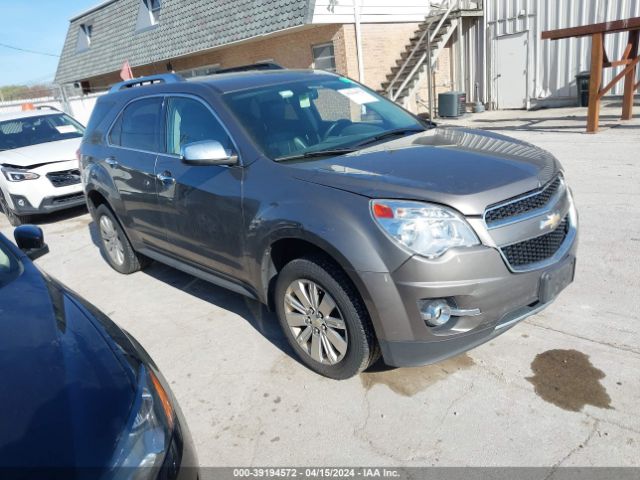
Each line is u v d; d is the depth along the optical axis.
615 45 12.32
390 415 2.79
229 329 3.92
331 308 2.94
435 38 14.48
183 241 3.99
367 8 13.56
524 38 14.04
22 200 7.64
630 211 5.25
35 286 2.49
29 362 1.93
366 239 2.61
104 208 5.13
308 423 2.82
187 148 3.27
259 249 3.18
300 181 2.98
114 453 1.63
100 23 21.91
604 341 3.20
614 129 9.47
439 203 2.56
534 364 3.06
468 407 2.78
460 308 2.57
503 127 11.41
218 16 15.46
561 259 2.87
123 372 1.94
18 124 8.89
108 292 4.96
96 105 5.23
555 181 3.06
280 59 15.35
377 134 3.73
